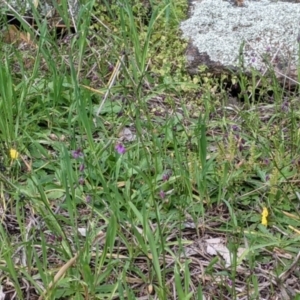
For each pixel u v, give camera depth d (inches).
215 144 72.0
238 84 81.5
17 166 67.6
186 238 62.2
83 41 78.2
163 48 83.6
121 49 83.7
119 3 86.7
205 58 81.9
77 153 63.3
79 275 56.4
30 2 79.2
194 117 76.3
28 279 55.3
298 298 54.2
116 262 56.4
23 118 72.6
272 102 79.4
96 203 64.4
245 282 57.9
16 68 81.2
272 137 71.6
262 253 60.5
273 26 83.1
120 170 67.7
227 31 83.5
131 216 61.0
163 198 60.9
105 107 76.3
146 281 56.9
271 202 64.5
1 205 64.4
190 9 88.1
